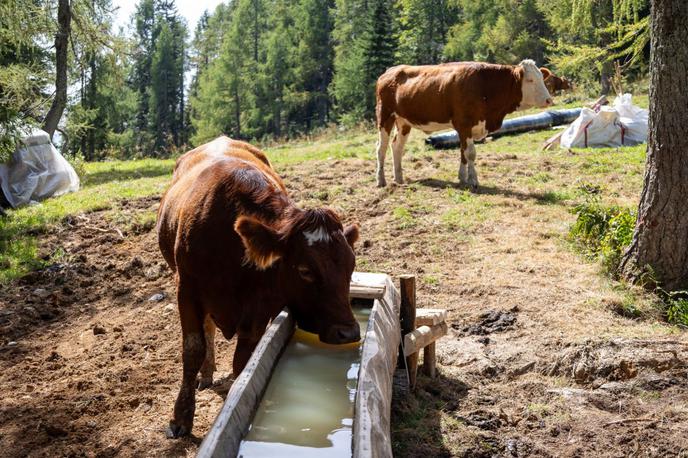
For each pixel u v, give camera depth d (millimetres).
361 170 7895
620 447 2562
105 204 6875
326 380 2176
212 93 43938
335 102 46188
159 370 3471
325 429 1877
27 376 3506
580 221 4918
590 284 4238
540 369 3234
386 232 5520
